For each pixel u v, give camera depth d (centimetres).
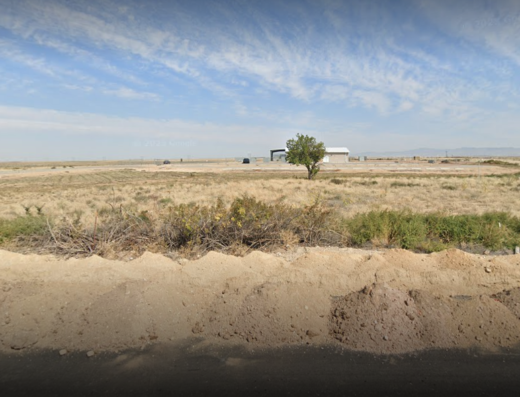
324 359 391
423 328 436
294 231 889
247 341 427
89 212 1622
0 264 628
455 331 436
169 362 386
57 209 1911
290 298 482
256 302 474
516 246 852
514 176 3894
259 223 830
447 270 569
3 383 353
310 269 570
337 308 471
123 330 436
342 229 930
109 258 754
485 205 1705
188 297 500
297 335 435
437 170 6562
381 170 6675
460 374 364
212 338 432
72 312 467
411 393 334
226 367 377
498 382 350
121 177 6088
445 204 1736
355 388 342
